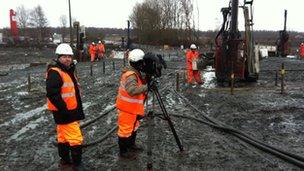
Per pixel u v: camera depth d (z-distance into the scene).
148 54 7.23
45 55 49.41
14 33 66.75
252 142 8.84
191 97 15.18
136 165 7.52
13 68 33.06
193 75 19.44
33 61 41.25
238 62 18.59
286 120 11.35
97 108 13.12
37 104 14.28
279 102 14.22
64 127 6.86
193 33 72.81
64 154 7.26
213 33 82.62
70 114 6.73
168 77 23.17
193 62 19.16
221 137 9.45
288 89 17.83
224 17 18.64
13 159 8.03
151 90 7.57
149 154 7.27
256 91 17.03
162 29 74.56
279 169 7.40
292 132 10.02
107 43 68.50
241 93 16.38
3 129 10.52
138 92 7.21
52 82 6.53
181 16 73.88
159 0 76.38
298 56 46.44
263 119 11.41
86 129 10.26
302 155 8.13
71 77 6.75
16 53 52.19
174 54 52.94
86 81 21.55
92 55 38.78
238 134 9.51
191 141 9.03
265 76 23.84
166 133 9.63
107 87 18.72
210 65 28.27
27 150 8.59
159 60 7.29
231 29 18.22
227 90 17.31
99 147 8.63
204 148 8.56
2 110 13.27
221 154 8.19
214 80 21.08
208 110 12.69
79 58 38.97
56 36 87.94
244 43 18.70
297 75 24.42
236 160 7.85
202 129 10.16
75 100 6.79
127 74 7.29
